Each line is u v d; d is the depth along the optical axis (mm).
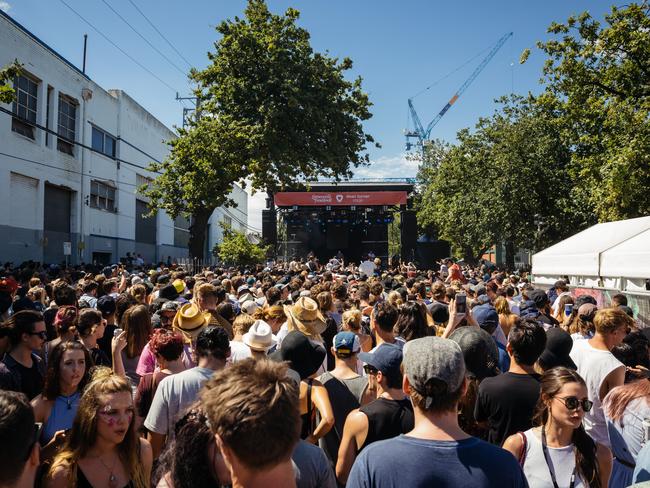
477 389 3877
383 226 42469
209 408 1750
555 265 15641
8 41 21188
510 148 30984
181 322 5172
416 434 2291
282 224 44312
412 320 5262
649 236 11492
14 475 2080
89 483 2803
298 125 23594
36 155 23641
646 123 19188
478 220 33594
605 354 4223
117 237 32250
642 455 2656
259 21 23547
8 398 2145
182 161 22000
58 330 5363
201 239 23344
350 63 24578
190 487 1940
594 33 21344
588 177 22172
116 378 2957
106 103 30672
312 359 4055
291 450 1724
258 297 9898
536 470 2852
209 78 23391
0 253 21406
